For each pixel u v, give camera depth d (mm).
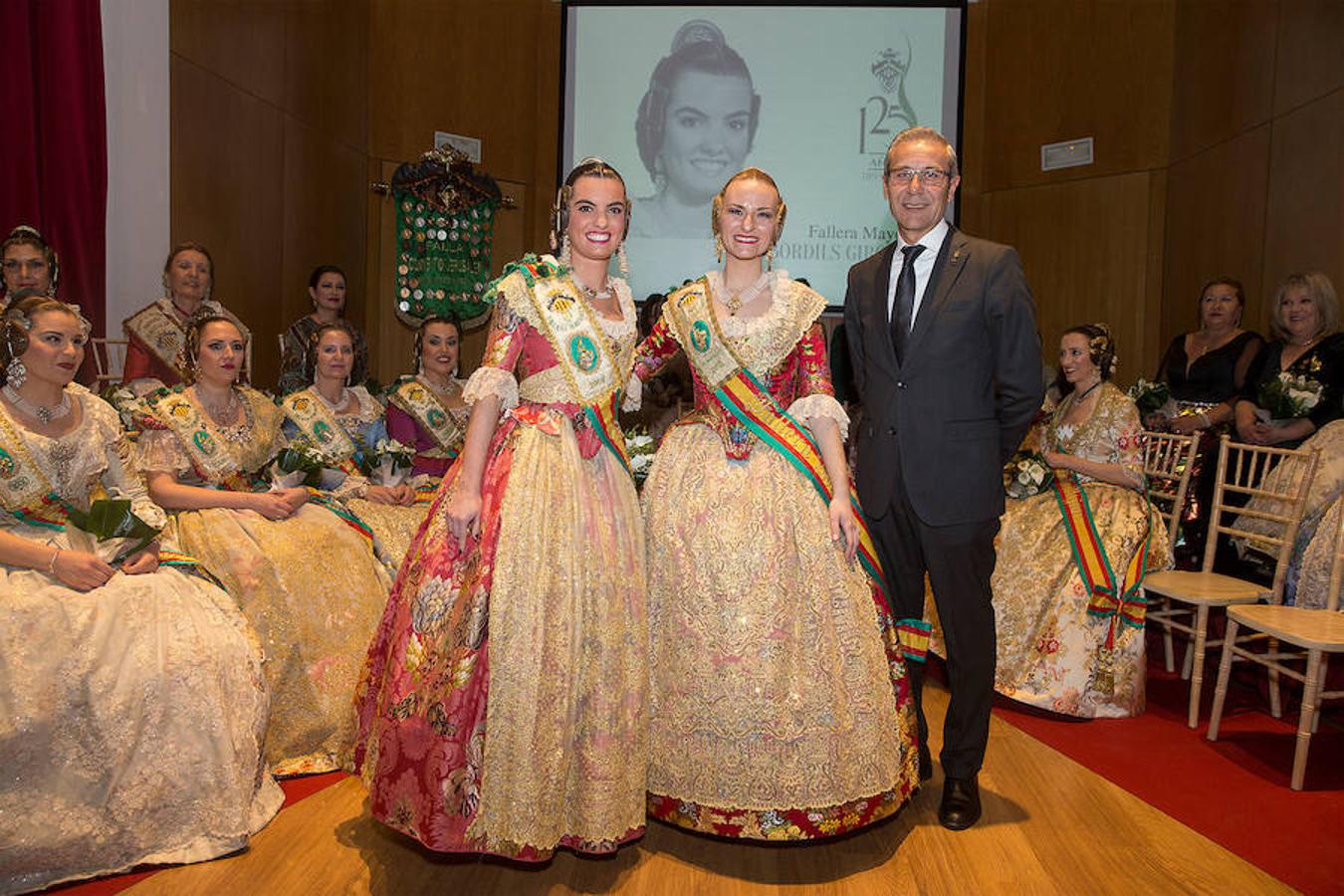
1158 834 2621
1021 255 8055
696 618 2359
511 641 2197
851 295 2887
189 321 4336
